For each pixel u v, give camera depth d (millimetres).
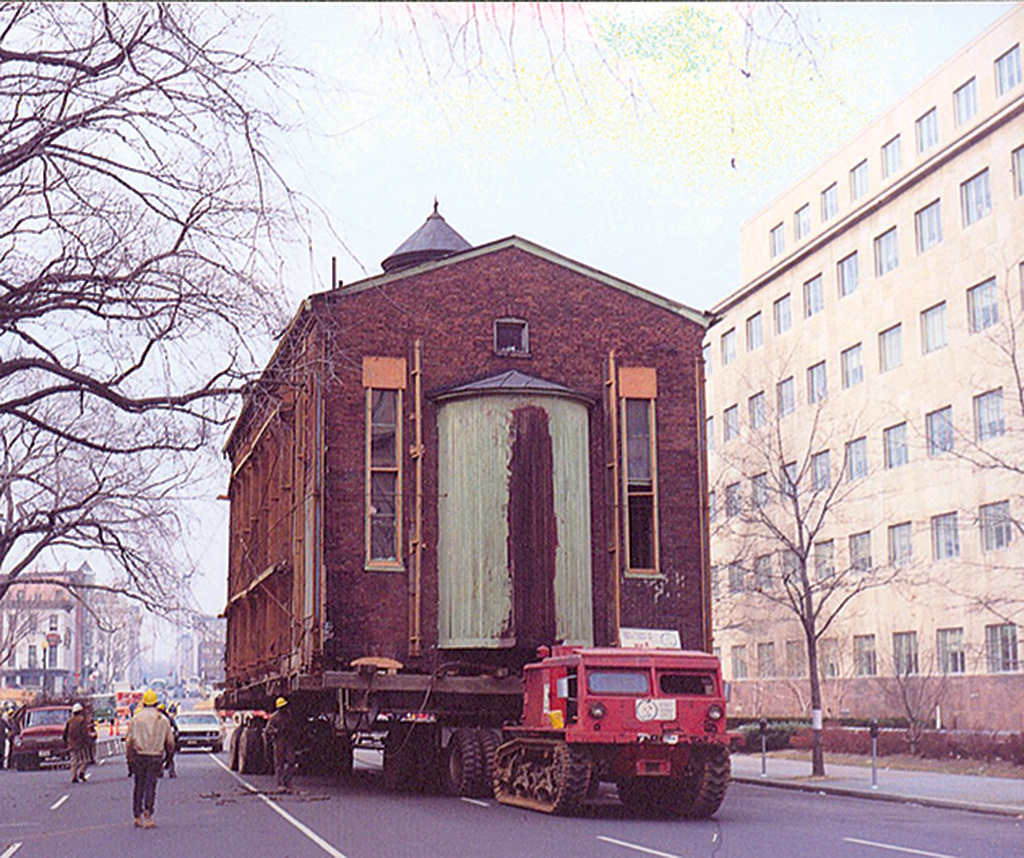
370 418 26469
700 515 28016
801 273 61750
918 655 49406
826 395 58812
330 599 25641
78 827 19328
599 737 19578
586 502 26844
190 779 31297
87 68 10398
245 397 12727
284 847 15523
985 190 47938
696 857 14227
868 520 54094
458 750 23984
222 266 11492
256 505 35500
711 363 71750
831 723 49156
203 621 22031
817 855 14562
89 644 129875
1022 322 40969
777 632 61250
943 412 49906
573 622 26078
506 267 28000
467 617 25750
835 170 60062
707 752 19984
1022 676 43875
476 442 26312
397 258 40719
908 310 52406
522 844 15617
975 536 46906
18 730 47031
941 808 22969
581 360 28094
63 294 11750
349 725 24906
